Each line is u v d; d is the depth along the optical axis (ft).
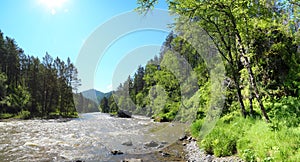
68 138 42.83
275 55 34.94
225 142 24.81
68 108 126.93
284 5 26.94
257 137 22.02
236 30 28.12
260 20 28.84
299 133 19.30
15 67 152.15
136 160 26.94
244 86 38.37
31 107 130.00
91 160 28.35
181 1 26.99
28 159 29.27
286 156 16.88
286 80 33.68
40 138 43.50
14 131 55.06
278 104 28.68
